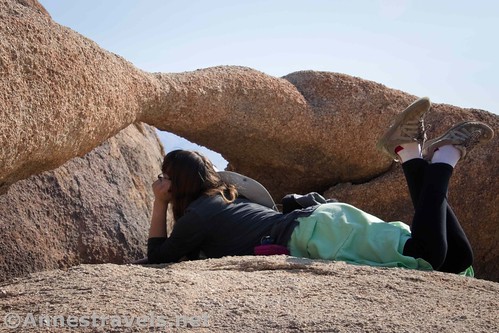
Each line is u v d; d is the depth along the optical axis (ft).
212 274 10.91
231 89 18.52
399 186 20.66
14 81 11.69
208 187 14.76
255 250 13.93
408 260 13.12
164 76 17.37
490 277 20.81
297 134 19.79
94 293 9.61
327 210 13.99
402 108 20.68
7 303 9.51
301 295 9.84
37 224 15.43
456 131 14.20
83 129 13.64
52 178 16.14
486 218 20.53
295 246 13.91
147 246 15.78
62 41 13.14
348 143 20.33
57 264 15.43
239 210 14.53
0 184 12.76
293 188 21.45
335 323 8.48
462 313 9.26
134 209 17.78
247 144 19.83
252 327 8.38
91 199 16.74
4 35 11.77
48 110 12.45
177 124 17.92
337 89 20.54
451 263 14.24
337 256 13.37
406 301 9.73
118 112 14.99
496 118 21.29
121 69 15.30
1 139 11.39
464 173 20.39
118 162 18.21
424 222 13.20
